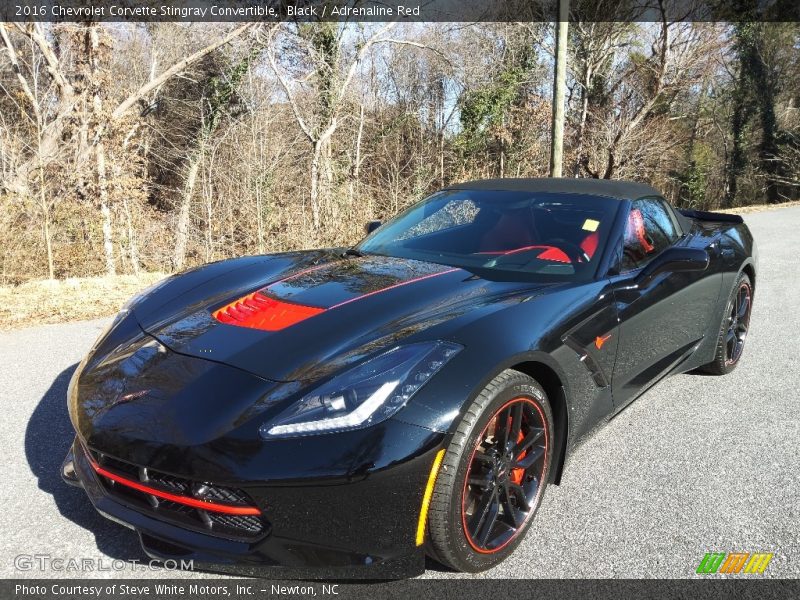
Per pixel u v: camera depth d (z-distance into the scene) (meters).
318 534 1.86
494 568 2.18
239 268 3.19
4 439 3.09
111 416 2.04
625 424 3.40
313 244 13.56
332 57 20.42
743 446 3.12
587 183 3.60
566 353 2.42
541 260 2.95
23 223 9.30
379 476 1.84
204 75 20.38
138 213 12.45
